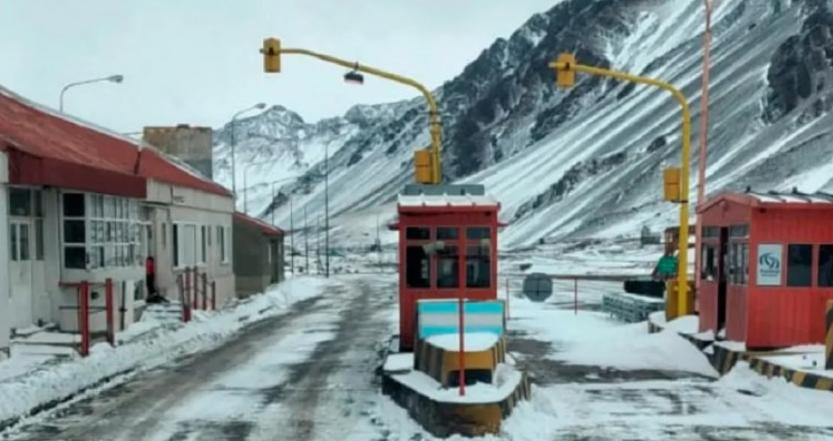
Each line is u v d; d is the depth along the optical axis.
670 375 15.08
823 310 14.58
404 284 15.70
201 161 39.94
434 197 16.41
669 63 194.62
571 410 12.12
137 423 11.72
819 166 99.62
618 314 25.11
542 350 18.39
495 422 10.35
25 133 19.19
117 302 20.28
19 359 15.18
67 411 12.55
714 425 11.12
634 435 10.62
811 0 160.75
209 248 32.06
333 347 20.05
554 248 98.31
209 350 19.56
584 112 199.00
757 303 14.64
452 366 11.25
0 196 15.36
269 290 38.16
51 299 18.30
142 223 25.09
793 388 12.46
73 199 18.41
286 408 12.66
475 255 15.55
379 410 12.34
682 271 19.52
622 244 92.88
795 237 14.60
